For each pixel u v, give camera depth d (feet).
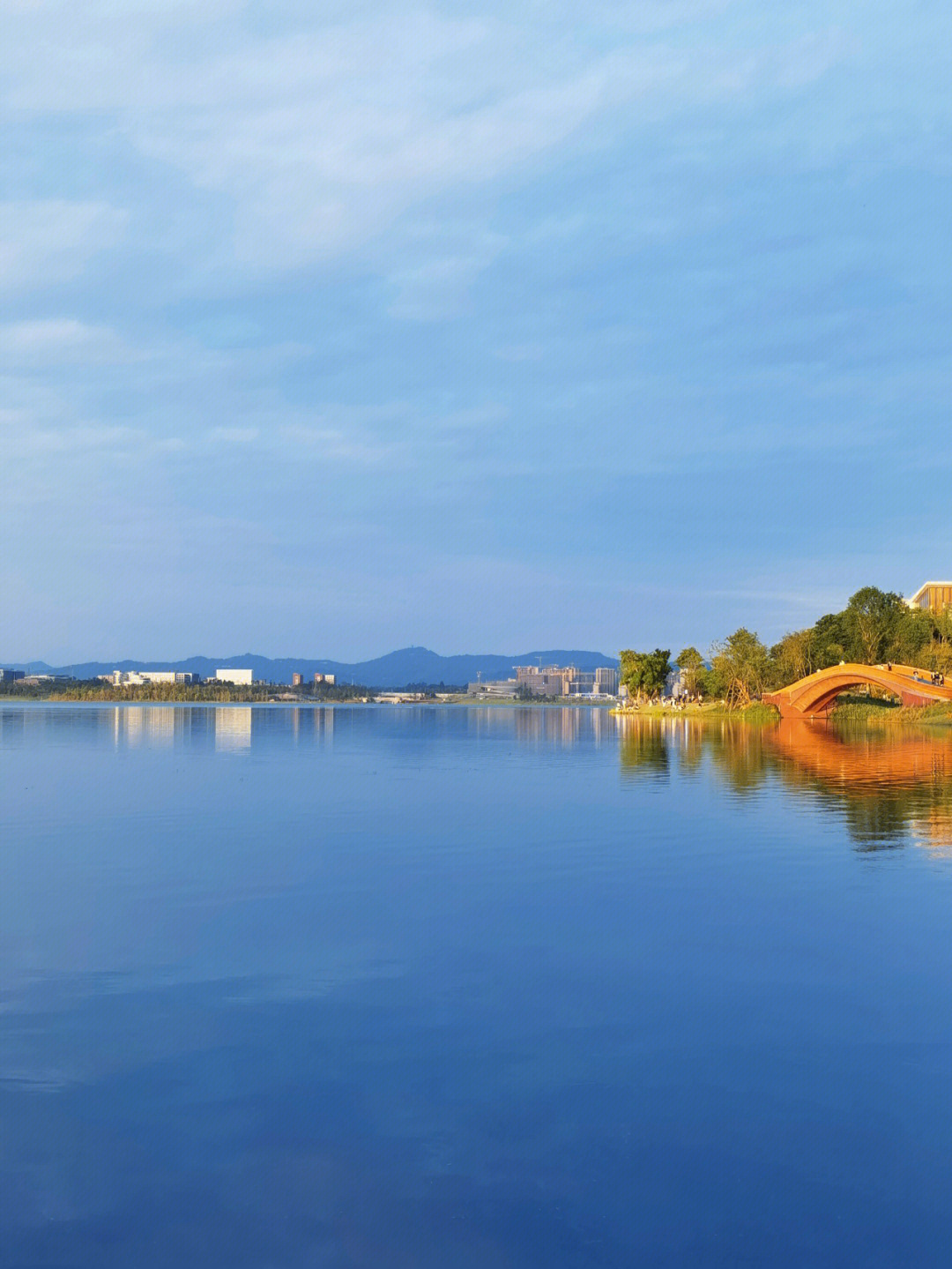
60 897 60.34
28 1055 35.12
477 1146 28.48
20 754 189.06
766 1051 35.40
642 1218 24.99
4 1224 24.59
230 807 104.12
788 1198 25.77
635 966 45.80
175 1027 37.83
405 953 48.01
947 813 96.99
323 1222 24.71
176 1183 26.48
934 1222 24.84
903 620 470.80
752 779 134.31
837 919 54.34
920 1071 33.63
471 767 157.99
